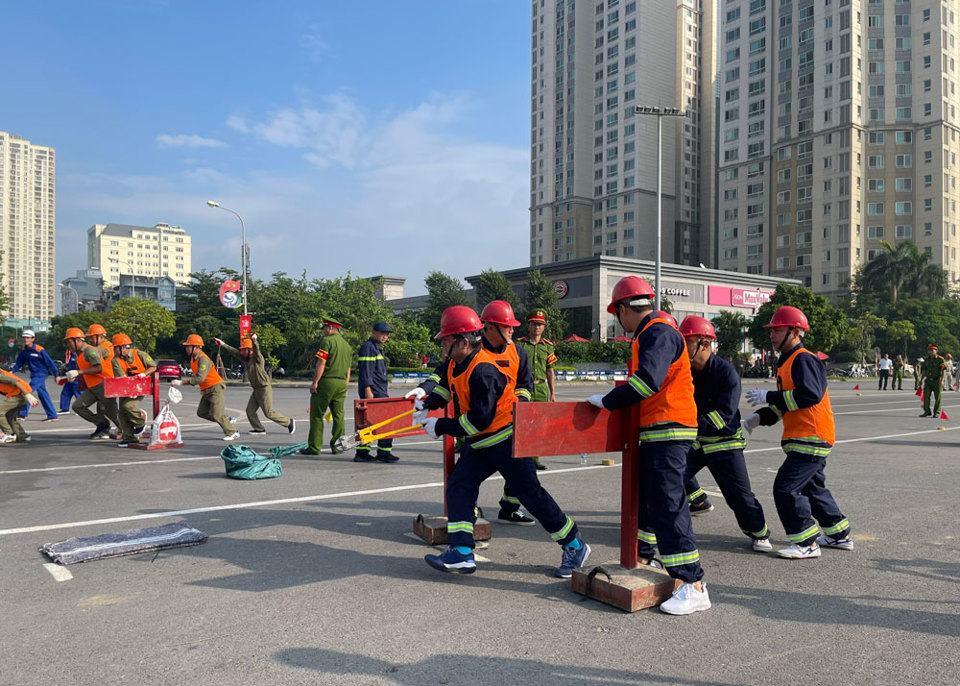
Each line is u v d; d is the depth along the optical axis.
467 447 4.32
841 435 12.64
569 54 90.12
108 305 125.38
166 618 3.56
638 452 3.86
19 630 3.40
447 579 4.21
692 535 3.74
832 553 4.91
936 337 61.62
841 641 3.33
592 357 42.72
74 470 8.08
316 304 48.91
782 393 4.64
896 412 18.19
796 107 74.25
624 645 3.25
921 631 3.47
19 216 160.88
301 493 6.78
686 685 2.87
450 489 4.29
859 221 70.44
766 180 77.25
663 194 85.88
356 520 5.69
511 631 3.41
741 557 4.80
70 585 4.06
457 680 2.89
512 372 4.18
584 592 3.91
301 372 42.66
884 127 70.56
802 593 4.03
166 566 4.43
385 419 6.06
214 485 7.17
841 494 7.03
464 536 4.20
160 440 9.97
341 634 3.36
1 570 4.33
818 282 72.06
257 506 6.18
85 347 10.56
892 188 70.50
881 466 8.87
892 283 64.06
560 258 91.44
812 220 72.62
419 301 81.06
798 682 2.90
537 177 94.88
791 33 74.75
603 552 4.87
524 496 4.15
